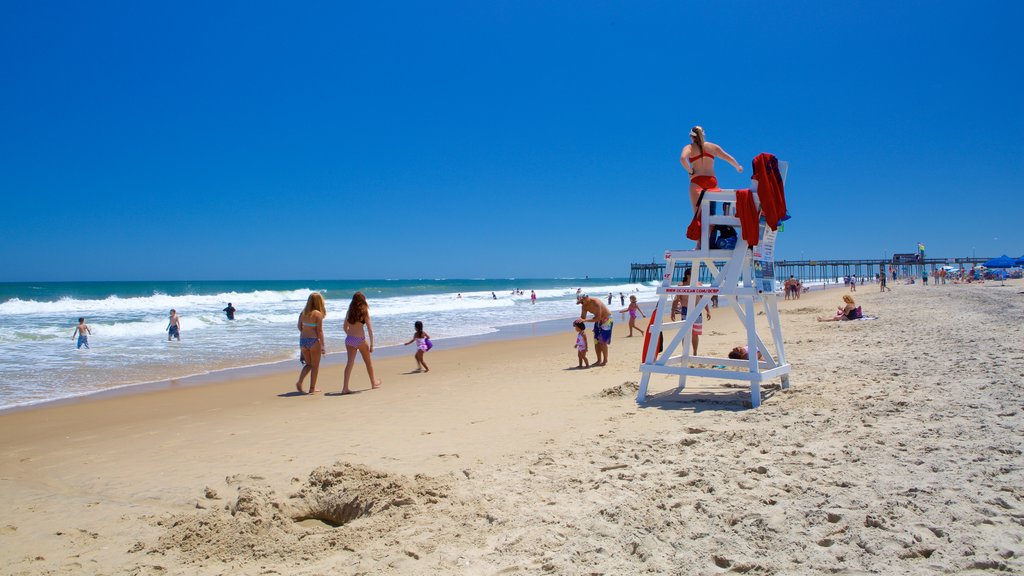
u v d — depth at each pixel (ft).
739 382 26.22
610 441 17.21
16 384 37.68
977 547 9.33
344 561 10.48
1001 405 18.56
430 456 17.19
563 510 11.94
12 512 14.35
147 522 13.28
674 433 17.76
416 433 20.59
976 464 13.25
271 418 25.57
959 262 291.58
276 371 42.78
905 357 30.07
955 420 17.10
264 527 12.18
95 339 64.75
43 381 38.75
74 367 45.01
